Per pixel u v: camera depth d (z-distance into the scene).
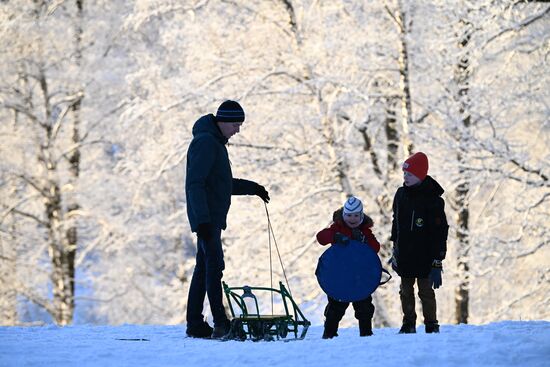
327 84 58.84
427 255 22.50
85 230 80.88
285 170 60.00
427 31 57.12
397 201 22.88
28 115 78.69
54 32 79.25
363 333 21.94
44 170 79.12
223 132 23.08
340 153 58.16
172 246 86.00
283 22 61.28
